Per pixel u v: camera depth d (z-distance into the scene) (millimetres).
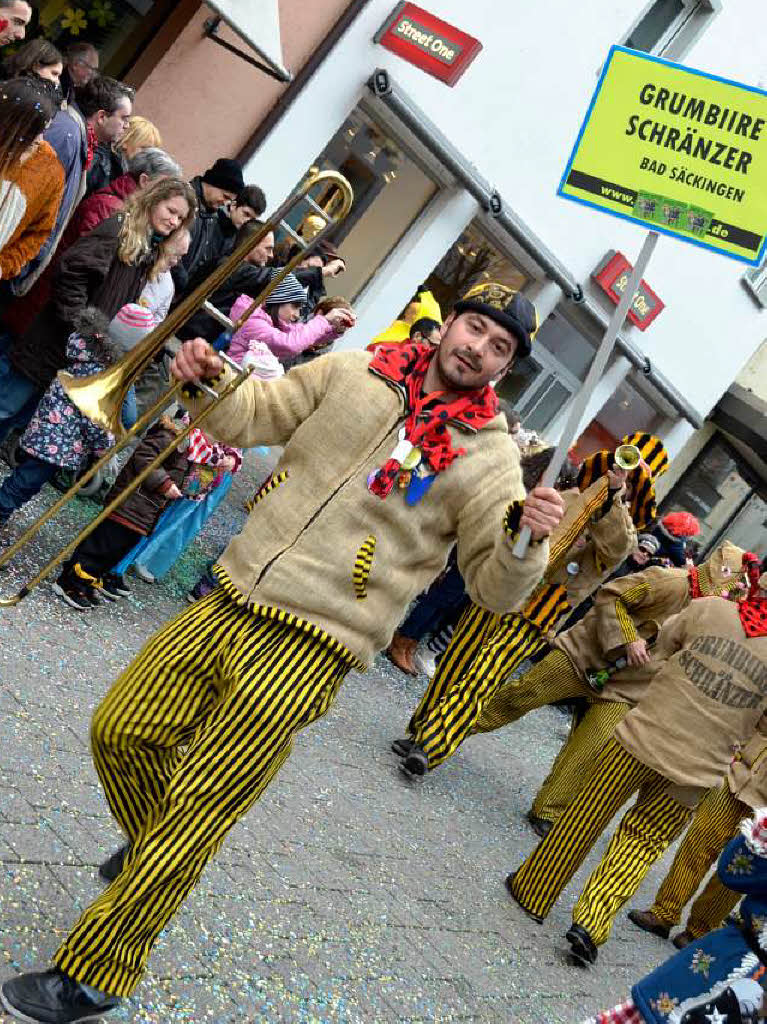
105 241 5535
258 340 6879
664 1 13508
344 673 3062
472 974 4723
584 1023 3361
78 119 5793
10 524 5961
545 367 14945
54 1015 2811
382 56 11109
